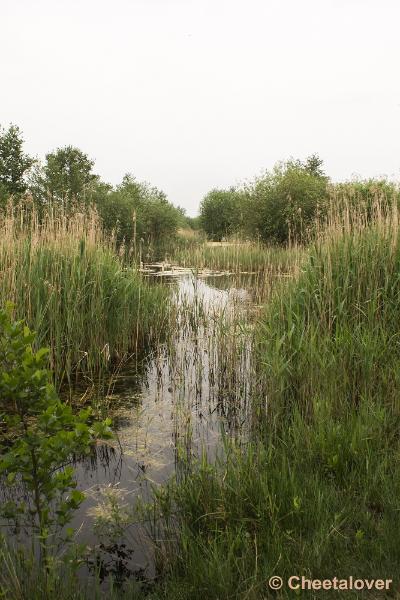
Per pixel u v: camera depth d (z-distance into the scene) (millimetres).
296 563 2668
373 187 7156
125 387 6316
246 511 3176
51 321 6270
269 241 21469
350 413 4258
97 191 21547
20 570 2633
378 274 5883
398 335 5328
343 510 3014
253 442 4441
